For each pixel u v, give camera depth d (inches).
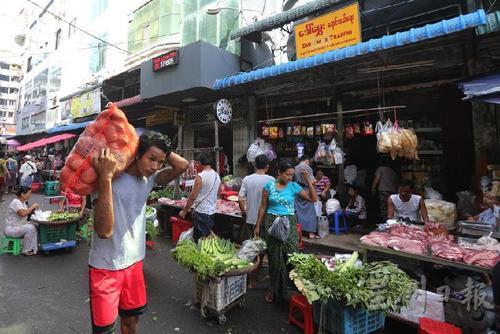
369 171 282.2
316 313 119.3
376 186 257.0
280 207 148.3
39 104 900.6
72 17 754.8
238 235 255.6
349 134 248.5
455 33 172.9
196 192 189.0
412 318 122.5
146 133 84.7
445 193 220.7
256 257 150.9
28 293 159.2
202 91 332.5
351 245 211.5
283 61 362.3
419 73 228.7
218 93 341.4
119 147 77.6
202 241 151.8
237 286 140.1
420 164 251.1
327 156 255.4
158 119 444.1
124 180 84.2
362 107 264.8
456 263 116.6
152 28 481.1
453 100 216.4
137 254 88.2
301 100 297.4
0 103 2397.9
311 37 263.7
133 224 86.5
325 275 111.0
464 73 209.3
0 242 248.7
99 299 81.0
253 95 322.7
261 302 152.3
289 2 335.3
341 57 206.8
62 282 174.1
